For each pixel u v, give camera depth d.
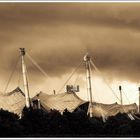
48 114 185.75
